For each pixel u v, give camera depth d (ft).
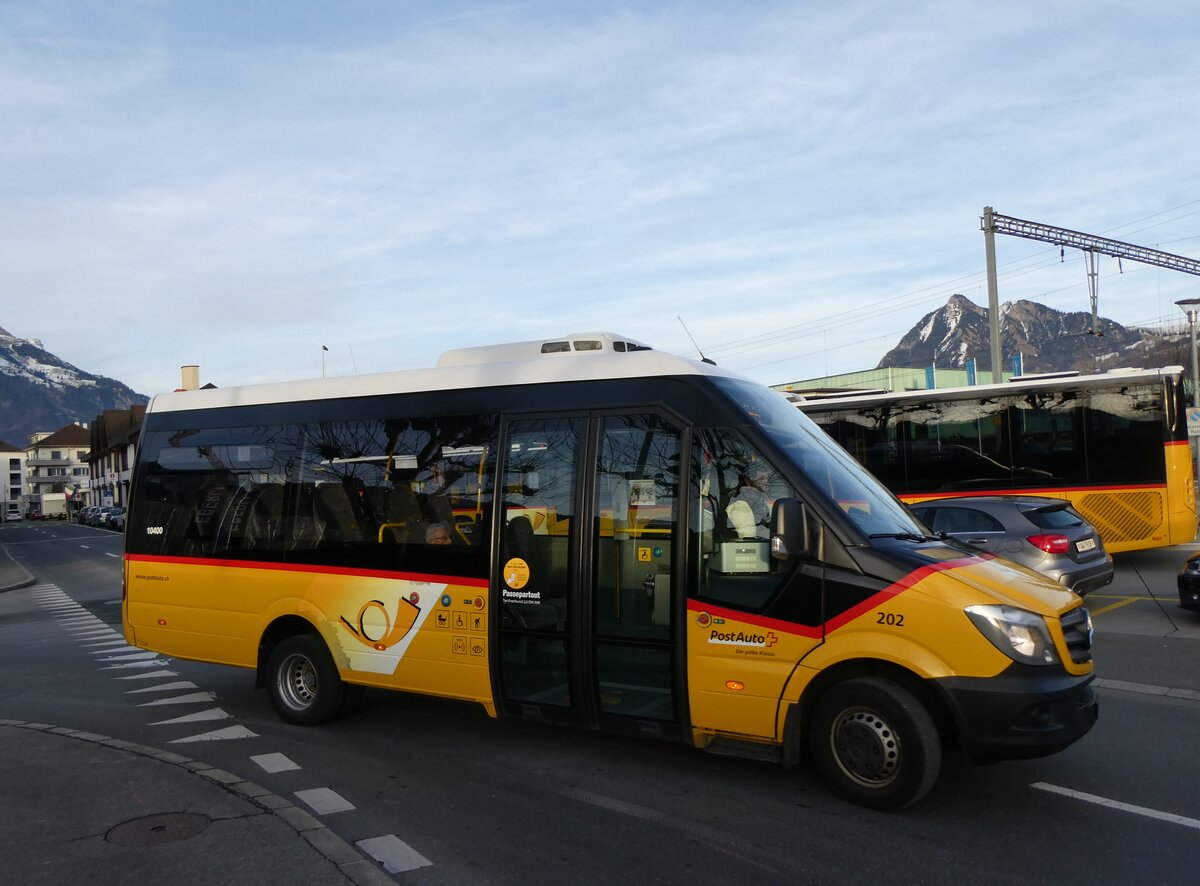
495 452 22.16
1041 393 55.16
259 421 26.63
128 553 28.63
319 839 16.15
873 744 17.39
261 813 17.51
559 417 21.40
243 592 26.04
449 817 17.81
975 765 20.07
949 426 57.47
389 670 23.39
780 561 18.31
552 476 21.24
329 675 24.62
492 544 21.81
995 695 16.37
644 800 18.53
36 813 17.63
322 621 24.43
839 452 21.02
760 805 18.03
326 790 19.54
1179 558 59.62
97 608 61.82
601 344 22.88
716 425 19.45
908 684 17.44
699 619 18.93
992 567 18.30
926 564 17.44
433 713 26.27
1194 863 15.05
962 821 16.97
